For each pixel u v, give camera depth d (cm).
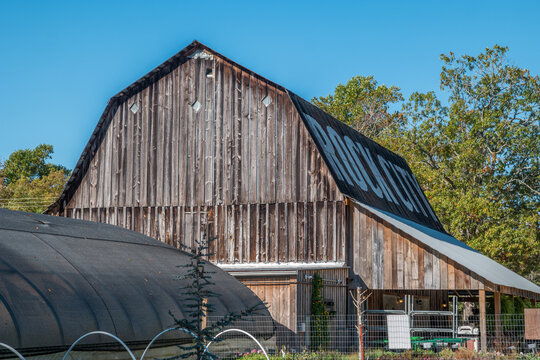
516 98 5206
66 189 3161
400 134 5850
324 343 2427
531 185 5131
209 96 2978
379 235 2630
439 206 4812
